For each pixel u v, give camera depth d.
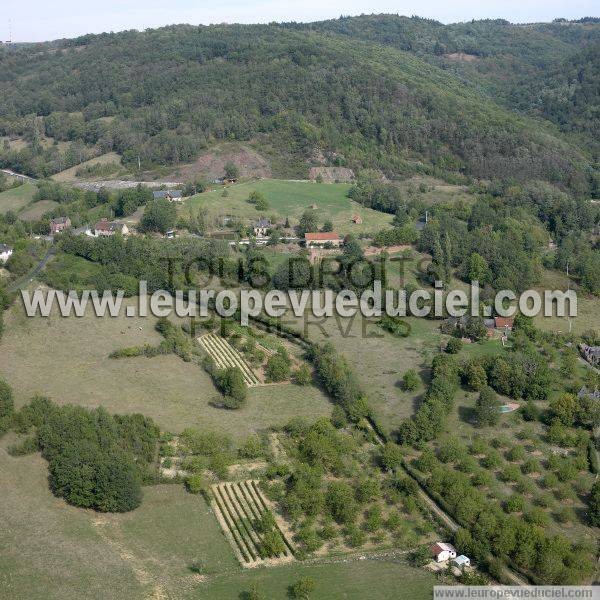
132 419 115.88
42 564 86.50
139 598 84.25
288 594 87.12
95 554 90.69
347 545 96.31
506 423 124.25
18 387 128.38
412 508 101.81
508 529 93.38
